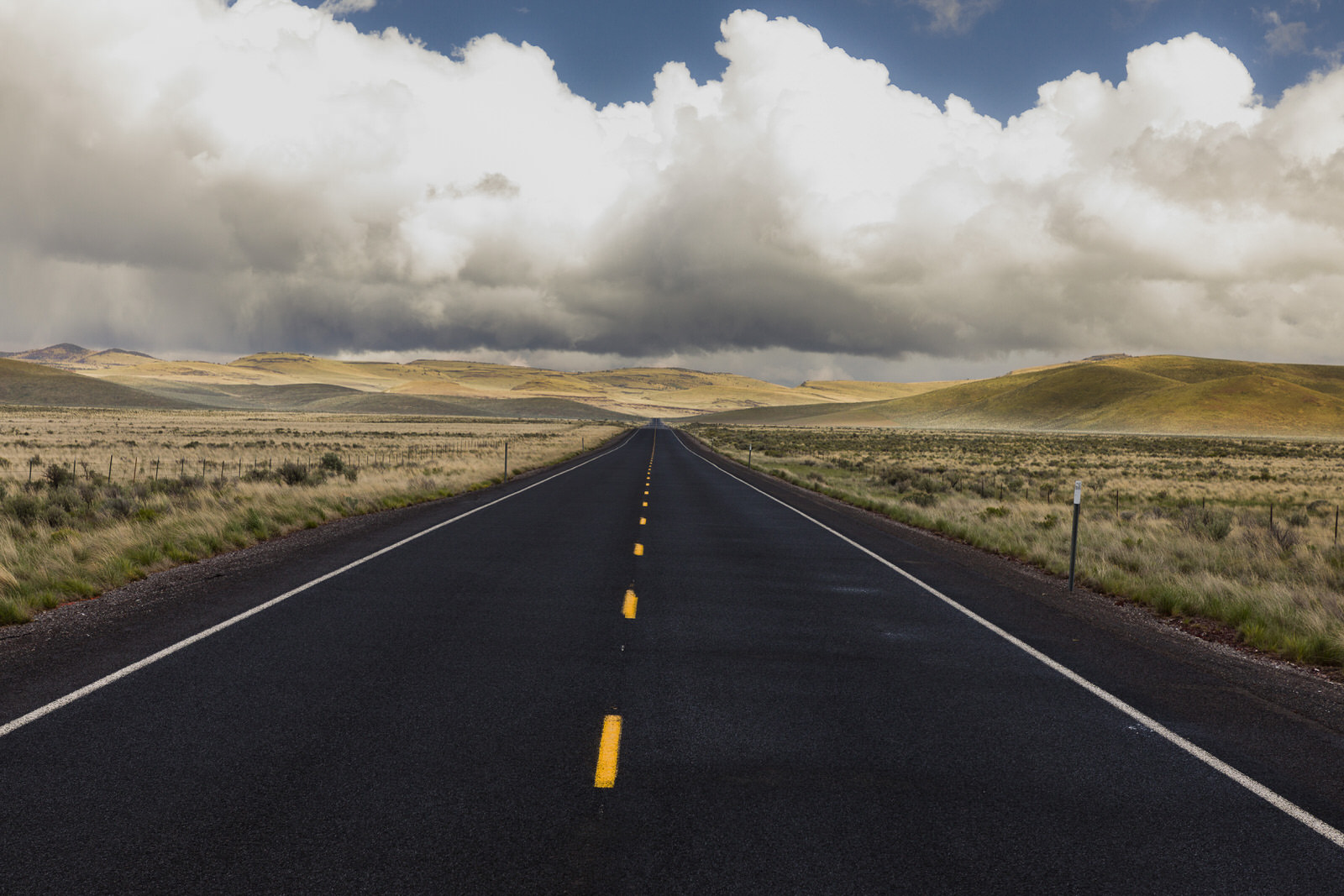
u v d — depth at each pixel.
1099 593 10.60
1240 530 17.34
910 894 3.18
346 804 3.90
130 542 11.46
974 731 5.14
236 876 3.24
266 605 8.48
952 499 23.95
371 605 8.52
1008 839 3.69
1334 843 3.74
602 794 4.06
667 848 3.52
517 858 3.40
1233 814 4.02
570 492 24.22
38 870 3.26
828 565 12.03
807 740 4.91
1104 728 5.27
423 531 14.85
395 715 5.19
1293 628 8.13
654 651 6.96
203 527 13.24
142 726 4.92
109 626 7.50
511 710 5.34
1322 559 13.31
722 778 4.30
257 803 3.89
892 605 9.20
